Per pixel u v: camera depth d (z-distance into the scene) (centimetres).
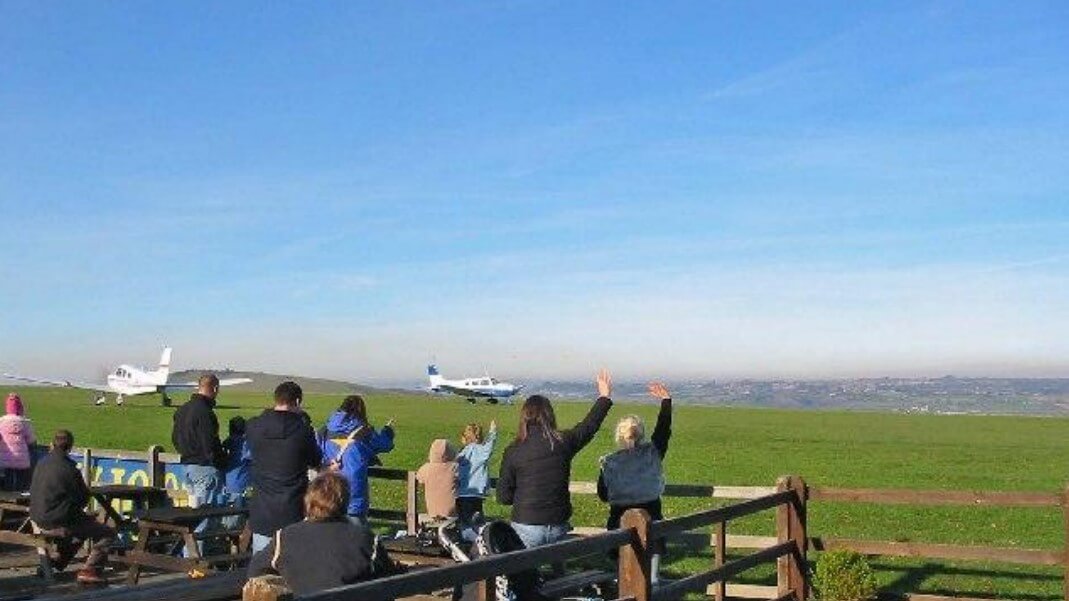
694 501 2511
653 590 800
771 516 2216
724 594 1087
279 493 953
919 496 1087
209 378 1322
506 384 10875
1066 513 1048
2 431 1487
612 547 710
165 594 788
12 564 1241
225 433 4806
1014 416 9988
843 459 4209
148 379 8431
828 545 1146
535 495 944
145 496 1338
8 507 1281
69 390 11912
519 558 593
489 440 1269
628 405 11125
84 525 1146
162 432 4994
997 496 1066
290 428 959
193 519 1165
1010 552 1074
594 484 1393
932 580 1361
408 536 1154
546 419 958
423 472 1209
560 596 877
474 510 1245
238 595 806
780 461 4103
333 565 624
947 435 6231
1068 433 6575
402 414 7506
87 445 4241
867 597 1110
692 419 7919
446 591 995
